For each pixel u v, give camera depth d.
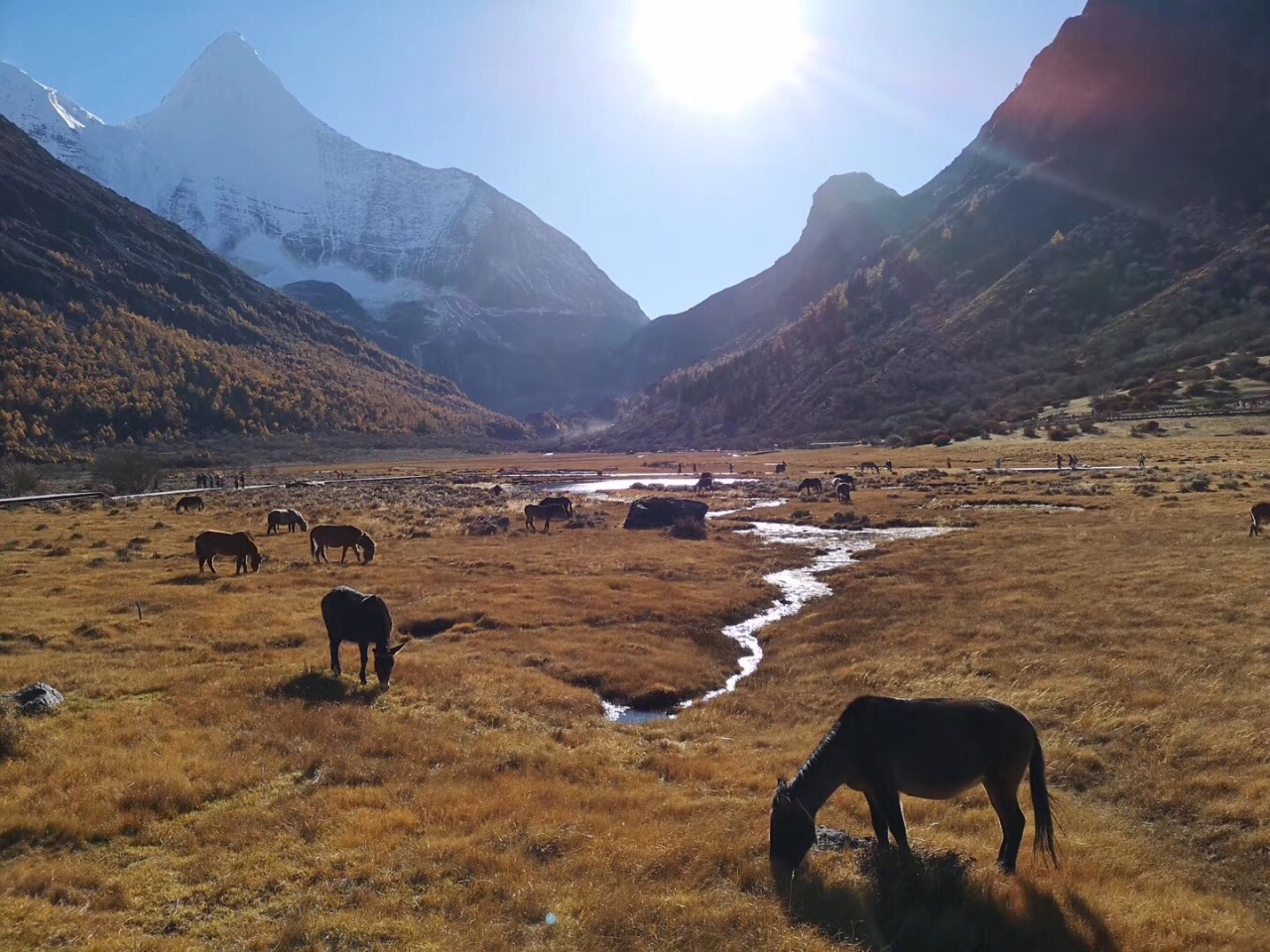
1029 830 9.20
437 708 14.73
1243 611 17.97
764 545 38.75
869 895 7.24
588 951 6.55
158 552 35.03
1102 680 14.48
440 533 44.41
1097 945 6.48
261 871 8.09
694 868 8.04
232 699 14.00
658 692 17.41
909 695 15.15
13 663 16.41
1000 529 37.25
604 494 72.56
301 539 40.12
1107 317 152.75
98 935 6.87
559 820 9.49
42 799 9.48
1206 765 10.73
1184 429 88.62
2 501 66.88
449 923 7.04
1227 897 7.70
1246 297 134.00
